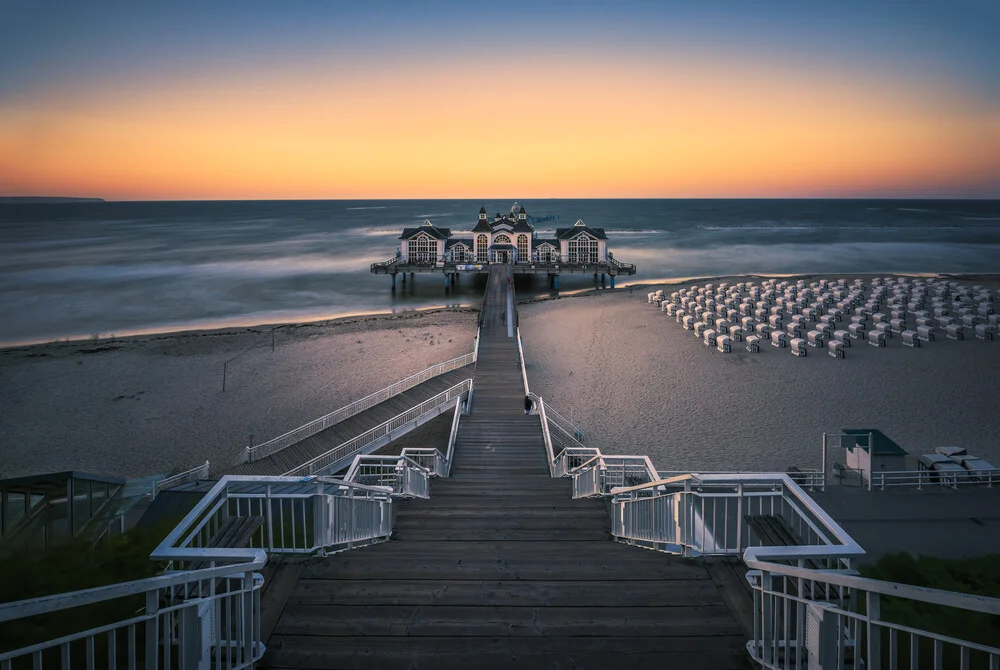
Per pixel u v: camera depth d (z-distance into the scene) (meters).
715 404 34.81
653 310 63.38
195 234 182.88
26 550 9.09
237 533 6.64
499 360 38.03
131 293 80.12
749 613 7.41
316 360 45.88
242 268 103.81
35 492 13.46
